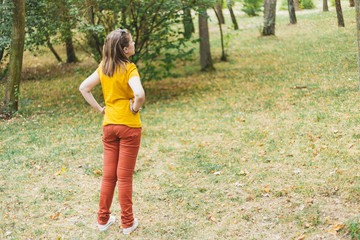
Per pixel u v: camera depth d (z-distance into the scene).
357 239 2.91
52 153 5.61
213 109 8.61
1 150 5.82
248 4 27.12
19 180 4.57
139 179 4.64
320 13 19.41
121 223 3.39
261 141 5.79
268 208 3.63
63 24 9.92
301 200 3.70
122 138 3.15
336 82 9.31
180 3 9.91
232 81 11.98
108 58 3.05
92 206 3.88
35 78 14.49
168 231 3.36
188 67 15.71
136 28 9.91
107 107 3.19
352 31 15.41
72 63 16.94
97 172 4.83
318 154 4.88
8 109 8.46
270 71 12.53
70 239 3.23
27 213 3.71
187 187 4.31
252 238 3.15
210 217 3.56
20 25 8.32
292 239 3.07
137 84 2.97
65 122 7.89
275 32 19.34
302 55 13.93
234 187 4.21
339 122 6.11
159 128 7.31
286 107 7.79
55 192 4.21
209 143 5.99
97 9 9.32
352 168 4.27
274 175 4.39
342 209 3.42
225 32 22.36
